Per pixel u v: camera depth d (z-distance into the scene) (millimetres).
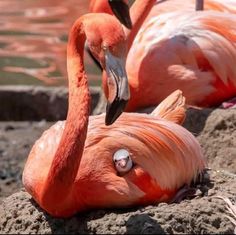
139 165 8562
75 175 8125
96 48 7934
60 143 8109
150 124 8828
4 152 14219
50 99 15859
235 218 8523
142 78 11086
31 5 22156
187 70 11008
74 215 8594
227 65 11055
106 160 8484
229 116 10914
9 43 19203
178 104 9648
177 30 11203
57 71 17641
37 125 15672
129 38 11234
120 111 7672
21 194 9297
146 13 11250
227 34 11125
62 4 22188
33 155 8836
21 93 15938
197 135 10945
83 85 8234
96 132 8648
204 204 8594
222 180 9375
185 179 8992
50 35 19672
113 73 7746
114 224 8273
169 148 8750
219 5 11828
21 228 8766
